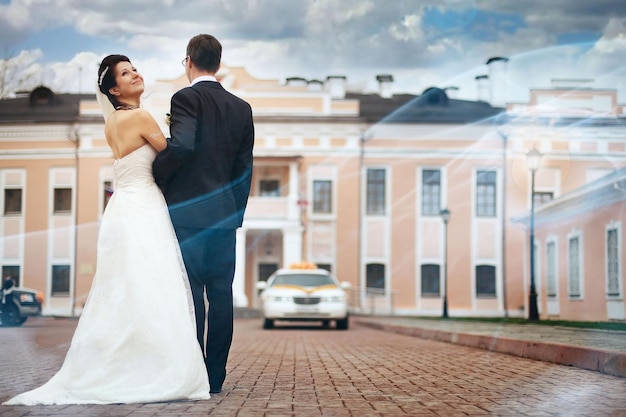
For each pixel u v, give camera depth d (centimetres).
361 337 1555
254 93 4162
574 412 455
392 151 4131
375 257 4119
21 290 1994
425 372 716
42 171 4172
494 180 4088
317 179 4134
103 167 4150
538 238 3039
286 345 1221
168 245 500
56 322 2289
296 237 3997
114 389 469
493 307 4062
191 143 498
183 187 509
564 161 3941
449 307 4075
